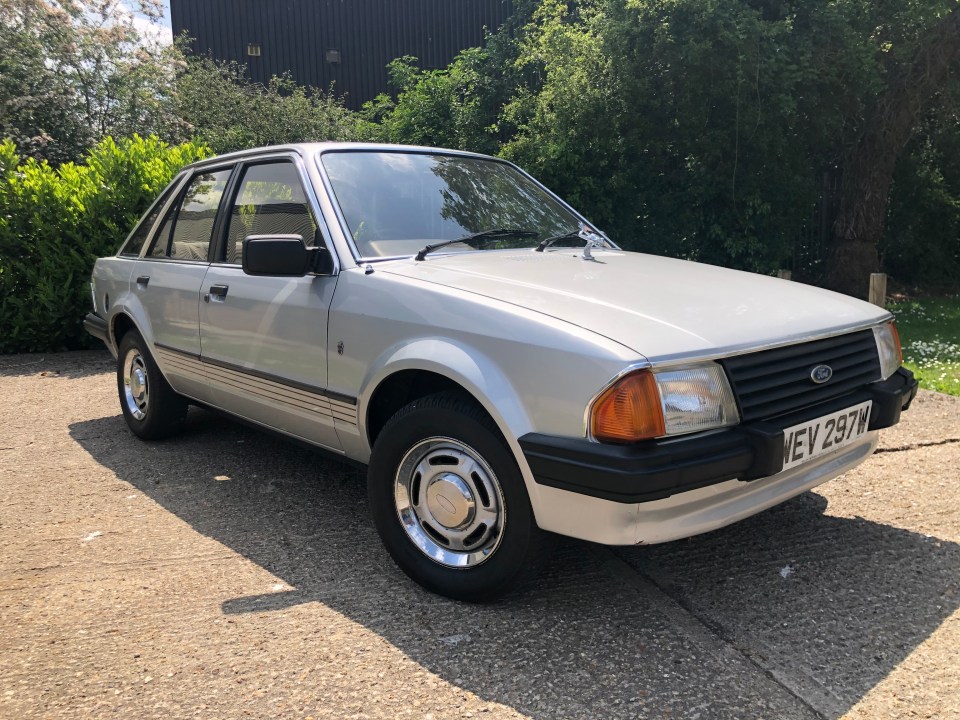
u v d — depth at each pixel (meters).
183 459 4.57
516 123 12.10
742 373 2.51
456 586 2.79
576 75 10.72
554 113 11.02
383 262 3.22
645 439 2.30
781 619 2.70
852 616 2.71
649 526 2.38
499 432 2.60
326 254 3.25
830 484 3.97
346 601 2.87
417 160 3.88
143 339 4.57
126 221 8.23
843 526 3.46
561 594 2.89
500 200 3.97
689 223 10.94
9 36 12.29
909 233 12.96
